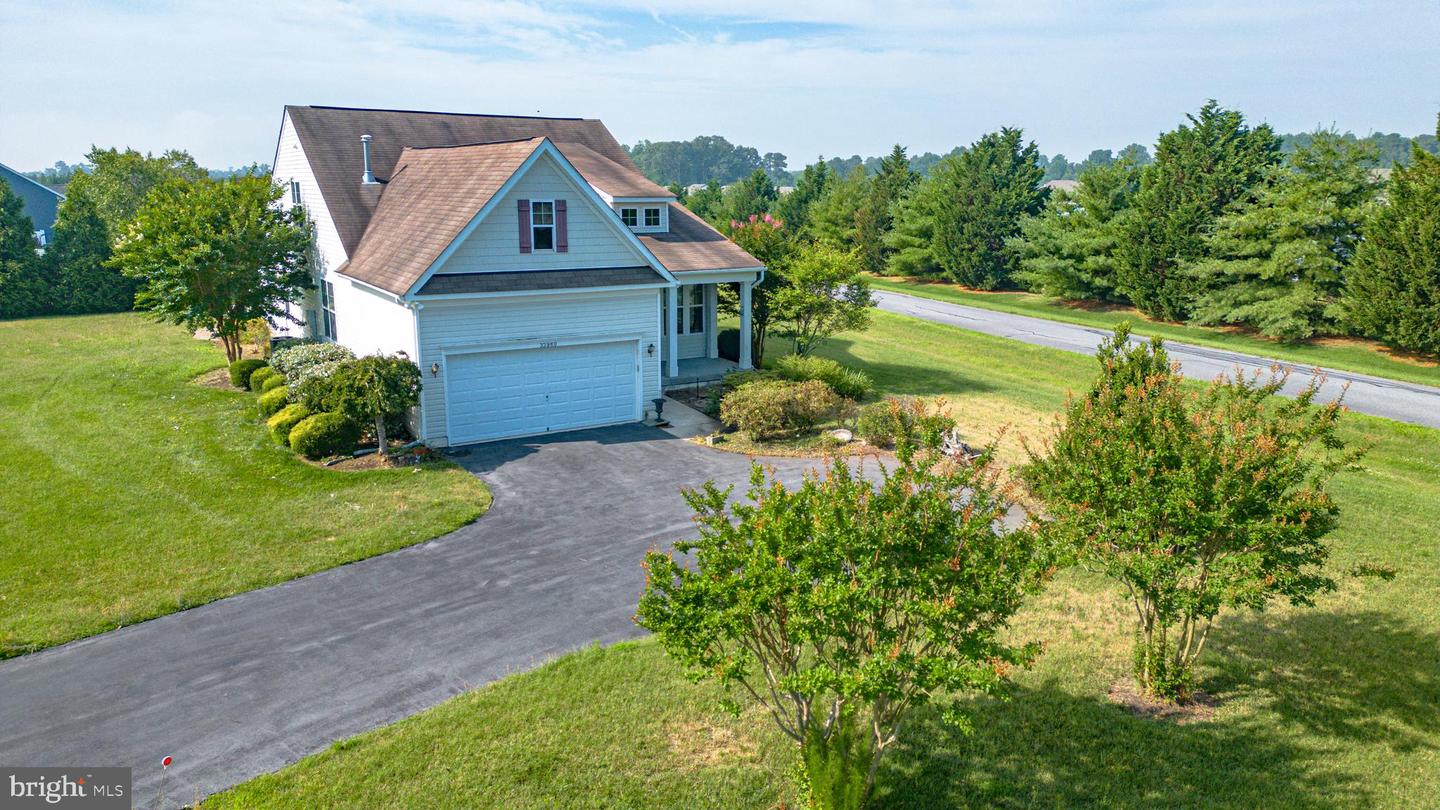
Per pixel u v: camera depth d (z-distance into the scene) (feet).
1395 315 120.37
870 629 26.76
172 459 63.98
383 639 39.37
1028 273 184.85
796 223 265.54
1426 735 33.17
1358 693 35.94
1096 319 160.86
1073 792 29.81
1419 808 29.07
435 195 77.46
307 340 98.02
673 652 26.40
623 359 75.77
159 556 47.78
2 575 45.47
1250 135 149.59
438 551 49.03
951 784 30.14
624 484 60.39
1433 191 115.24
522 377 71.36
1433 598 43.68
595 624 40.83
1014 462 64.28
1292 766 31.35
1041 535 29.32
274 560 47.32
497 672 36.70
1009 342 126.00
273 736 32.27
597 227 72.84
